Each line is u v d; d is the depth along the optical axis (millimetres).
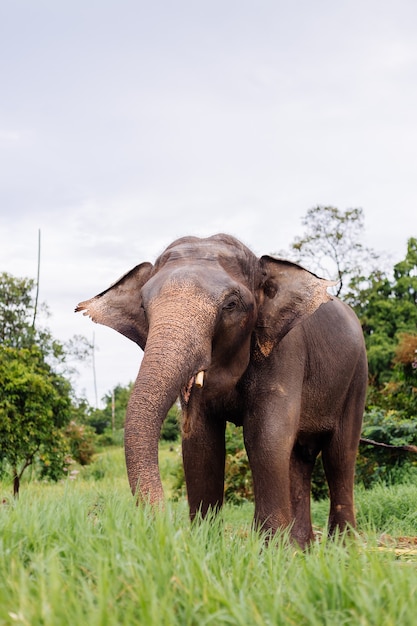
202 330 4918
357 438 7320
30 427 14961
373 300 41469
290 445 5938
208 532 4516
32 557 3447
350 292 41625
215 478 6137
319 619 2896
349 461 7230
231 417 6172
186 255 5484
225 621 2764
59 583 2814
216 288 5152
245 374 5914
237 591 3195
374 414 14484
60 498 5242
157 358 4633
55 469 16078
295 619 2838
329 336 6805
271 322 5828
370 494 10945
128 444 4383
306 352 6523
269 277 5914
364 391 7379
